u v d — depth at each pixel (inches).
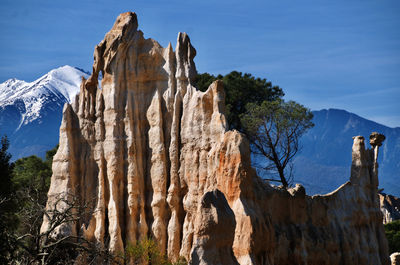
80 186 2362.2
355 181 2316.7
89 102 2422.5
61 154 2372.0
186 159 2225.6
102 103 2381.9
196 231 1328.7
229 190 1884.8
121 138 2322.8
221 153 1942.7
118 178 2292.1
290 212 2047.2
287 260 1980.8
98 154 2349.9
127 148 2311.8
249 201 1877.5
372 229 2289.6
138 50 2396.7
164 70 2364.7
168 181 2295.8
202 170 2150.6
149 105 2361.0
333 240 2117.4
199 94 2242.9
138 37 2402.8
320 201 2160.4
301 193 2090.3
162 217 2249.0
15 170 3464.6
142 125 2361.0
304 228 2068.2
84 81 2465.6
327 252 2086.6
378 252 2267.5
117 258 2140.7
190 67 2347.4
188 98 2288.4
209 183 2060.8
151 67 2381.9
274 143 2955.2
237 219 1822.1
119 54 2373.3
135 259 2118.6
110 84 2377.0
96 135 2373.3
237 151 1899.6
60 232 2164.1
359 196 2288.4
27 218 1961.1
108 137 2331.4
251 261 1754.4
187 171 2214.6
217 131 2138.3
